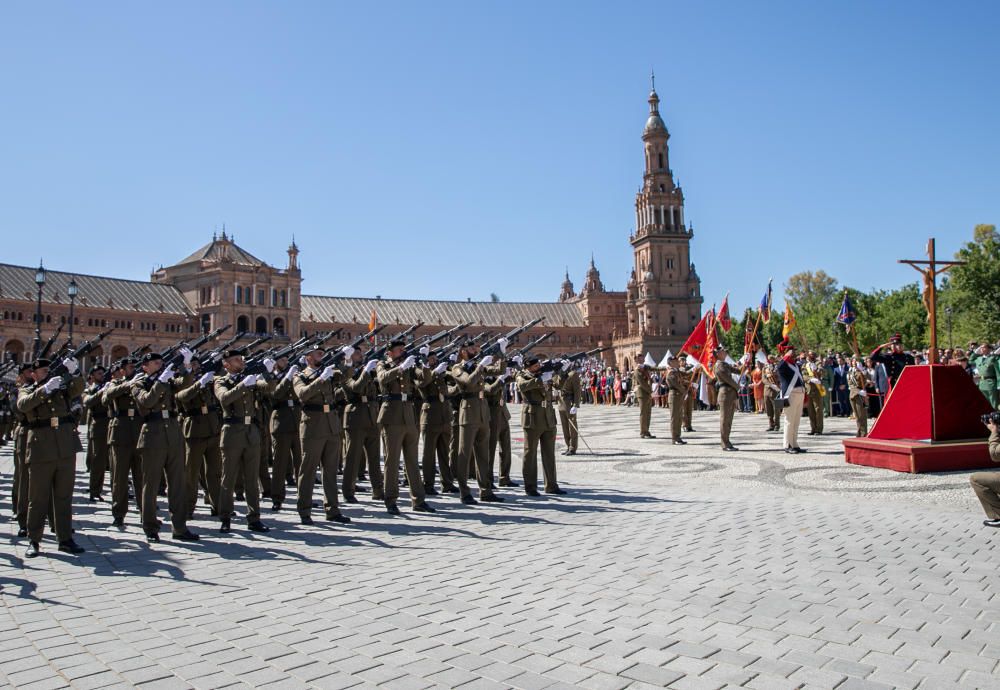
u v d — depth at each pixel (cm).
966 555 908
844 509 1220
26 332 10812
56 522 1014
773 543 987
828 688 539
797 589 778
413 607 742
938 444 1580
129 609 752
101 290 12144
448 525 1165
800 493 1399
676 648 621
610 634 656
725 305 4022
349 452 1410
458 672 579
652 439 2564
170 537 1119
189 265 13300
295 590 809
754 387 3894
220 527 1184
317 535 1112
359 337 1566
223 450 1152
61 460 1011
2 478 1800
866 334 10219
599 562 906
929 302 1695
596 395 6506
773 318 10812
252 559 960
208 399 1286
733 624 677
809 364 2505
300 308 14125
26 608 759
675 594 770
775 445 2214
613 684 552
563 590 791
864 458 1698
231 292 12606
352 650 629
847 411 3331
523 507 1319
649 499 1372
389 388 1282
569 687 547
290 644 645
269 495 1541
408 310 15862
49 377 1009
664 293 14362
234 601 773
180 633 677
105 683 568
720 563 889
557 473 1805
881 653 603
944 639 630
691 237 14488
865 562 881
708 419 3550
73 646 647
